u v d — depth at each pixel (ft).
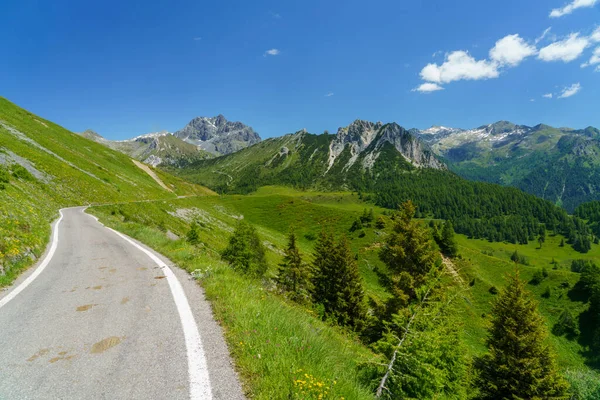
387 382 19.01
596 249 534.37
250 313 20.10
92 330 18.02
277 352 15.30
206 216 279.49
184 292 25.08
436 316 22.63
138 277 30.09
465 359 25.58
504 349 64.08
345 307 88.28
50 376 13.35
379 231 294.87
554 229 625.41
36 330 18.04
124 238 58.70
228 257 109.29
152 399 11.85
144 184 296.71
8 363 14.40
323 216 372.58
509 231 600.39
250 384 13.12
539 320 63.05
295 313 25.07
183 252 41.55
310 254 259.80
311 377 13.53
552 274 229.86
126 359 14.75
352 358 21.83
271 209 413.59
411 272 72.08
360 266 240.73
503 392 61.00
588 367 161.99
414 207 77.30
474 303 183.21
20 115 278.67
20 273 31.91
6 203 55.62
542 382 57.82
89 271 32.83
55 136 278.26
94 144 349.82
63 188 146.92
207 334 17.51
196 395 12.14
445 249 244.83
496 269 241.35
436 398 19.86
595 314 188.03
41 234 52.75
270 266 177.06
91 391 12.34
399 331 21.94
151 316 20.10
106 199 171.73
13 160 134.10
